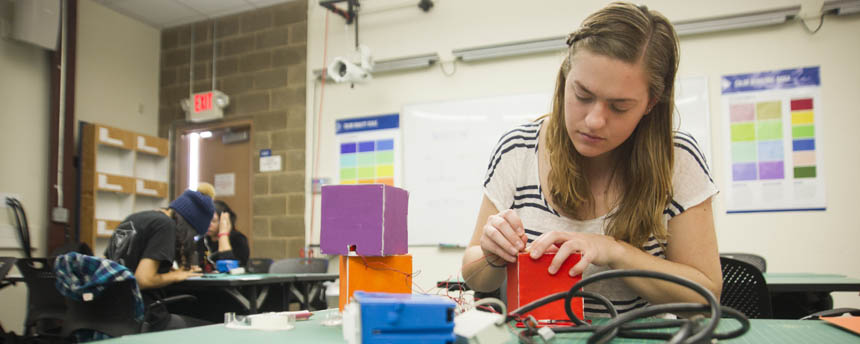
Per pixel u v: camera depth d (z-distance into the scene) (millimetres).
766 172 3400
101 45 4645
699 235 803
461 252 3941
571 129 744
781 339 620
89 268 1864
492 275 884
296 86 4621
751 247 3379
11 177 3848
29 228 3908
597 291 861
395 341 504
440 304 512
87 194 4176
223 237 3762
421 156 4152
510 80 3994
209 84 4965
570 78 718
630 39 649
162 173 4824
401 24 4359
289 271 3463
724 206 3451
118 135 4387
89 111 4500
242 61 4848
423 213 4078
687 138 836
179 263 2773
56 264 1888
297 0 4707
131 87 4891
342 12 4336
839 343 593
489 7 4129
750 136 3445
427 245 4031
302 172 4496
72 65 4254
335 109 4477
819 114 3346
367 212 747
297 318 803
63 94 4180
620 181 860
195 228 2799
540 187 920
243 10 4883
